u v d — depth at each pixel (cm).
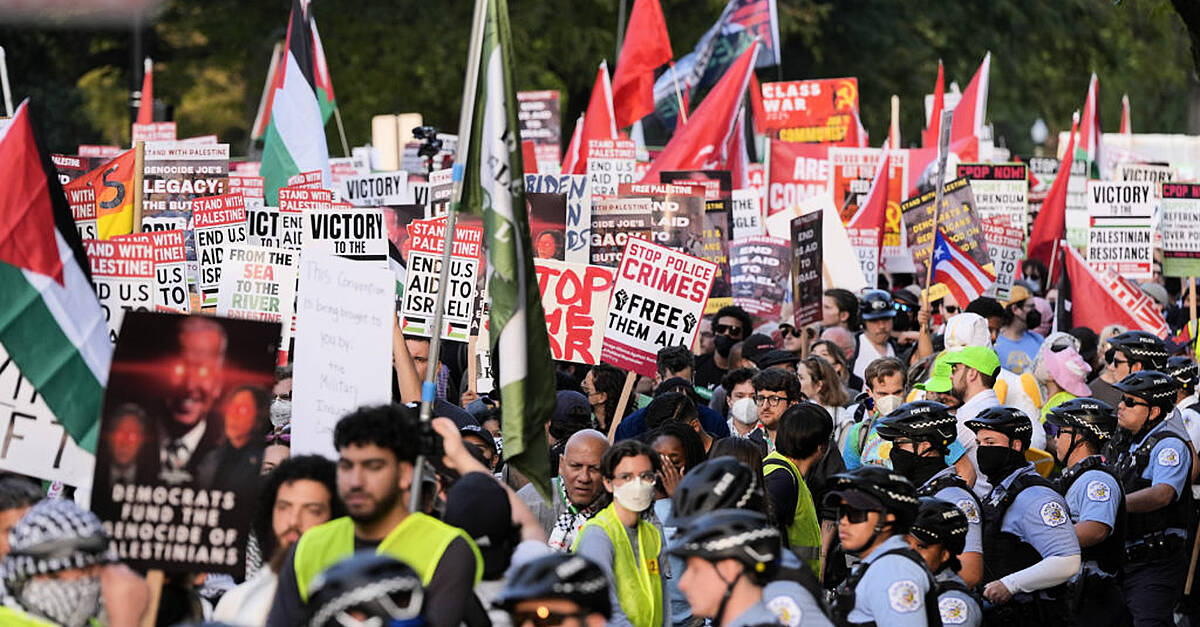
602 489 1955
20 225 1714
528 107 5891
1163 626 2494
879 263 4881
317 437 1861
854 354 3606
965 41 11500
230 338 1512
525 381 1717
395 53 10144
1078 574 2212
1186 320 4800
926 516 1698
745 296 4025
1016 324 3731
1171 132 13125
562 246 3192
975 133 5969
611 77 10369
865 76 11062
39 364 1711
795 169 5319
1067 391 3031
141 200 2731
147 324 1510
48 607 1241
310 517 1504
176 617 1525
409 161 5519
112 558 1382
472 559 1387
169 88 10488
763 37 6247
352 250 2603
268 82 7175
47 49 10256
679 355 2872
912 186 5569
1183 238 4238
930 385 2556
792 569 1370
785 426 2139
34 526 1239
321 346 1869
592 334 2748
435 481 1655
